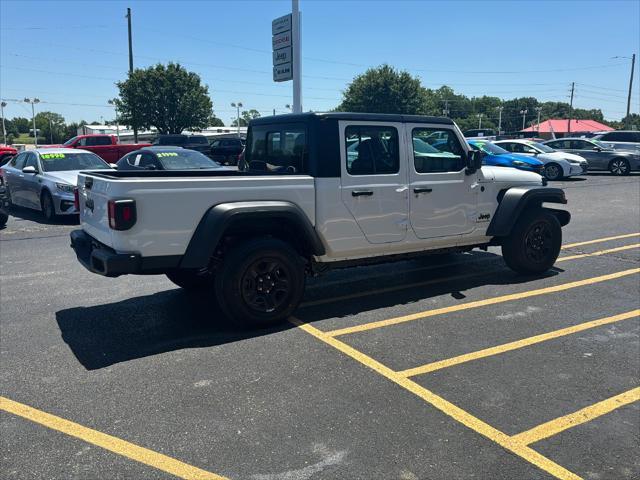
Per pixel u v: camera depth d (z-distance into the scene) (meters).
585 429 3.37
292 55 14.09
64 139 109.75
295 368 4.22
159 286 6.61
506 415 3.53
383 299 6.01
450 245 6.27
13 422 3.48
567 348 4.61
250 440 3.24
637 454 3.12
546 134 91.88
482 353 4.50
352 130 5.34
